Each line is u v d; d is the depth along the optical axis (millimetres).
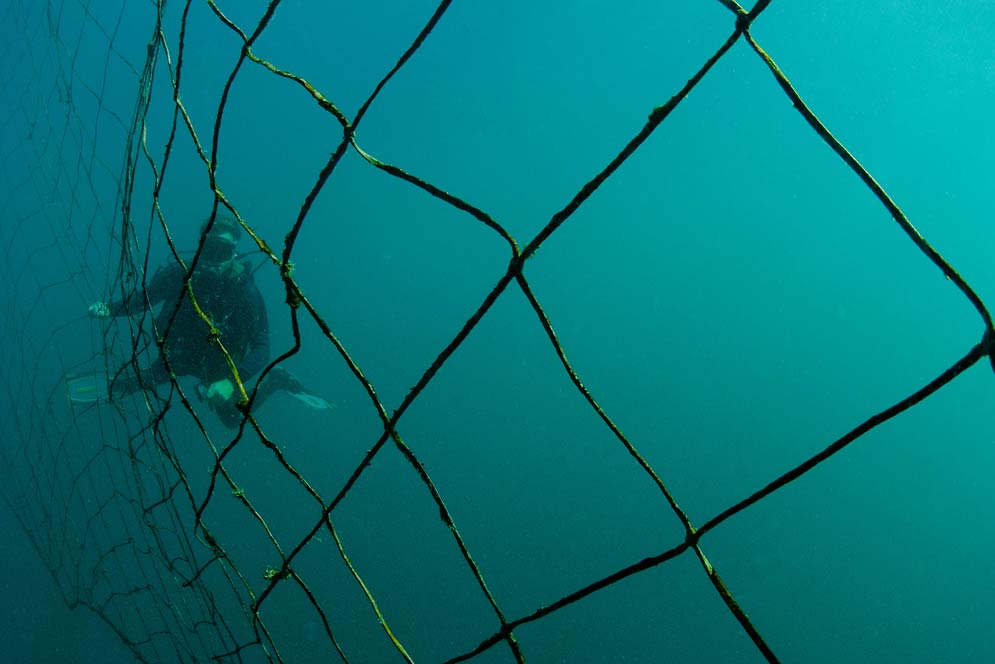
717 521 839
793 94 680
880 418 678
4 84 4469
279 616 7469
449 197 942
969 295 601
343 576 8289
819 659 9328
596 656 8203
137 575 6555
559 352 933
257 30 1082
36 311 11633
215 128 1185
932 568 11648
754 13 691
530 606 8664
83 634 5953
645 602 9242
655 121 756
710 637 9070
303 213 1090
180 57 1267
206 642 5512
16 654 5867
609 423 915
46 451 7234
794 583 10578
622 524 10680
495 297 947
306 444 10750
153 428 1930
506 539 9727
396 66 915
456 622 8164
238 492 1547
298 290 1167
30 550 7027
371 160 981
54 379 9328
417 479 10648
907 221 633
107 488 7348
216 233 4227
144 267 1660
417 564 8844
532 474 11430
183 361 4203
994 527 12961
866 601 10664
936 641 10133
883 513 12789
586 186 830
